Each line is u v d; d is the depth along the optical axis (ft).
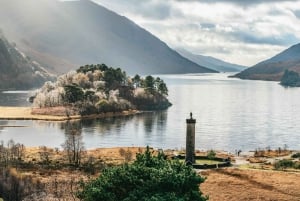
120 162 418.72
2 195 291.79
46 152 463.42
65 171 372.58
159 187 170.50
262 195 296.10
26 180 314.35
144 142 619.67
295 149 581.12
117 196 173.27
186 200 168.04
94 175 357.00
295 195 298.35
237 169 371.35
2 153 424.87
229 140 649.20
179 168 183.62
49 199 277.03
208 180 329.72
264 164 416.05
